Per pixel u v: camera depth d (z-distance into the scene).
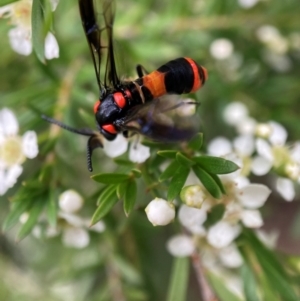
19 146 0.08
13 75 0.11
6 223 0.07
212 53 0.11
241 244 0.08
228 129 0.12
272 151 0.08
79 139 0.10
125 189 0.07
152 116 0.06
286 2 0.11
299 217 0.12
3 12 0.08
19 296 0.11
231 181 0.07
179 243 0.08
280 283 0.08
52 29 0.07
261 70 0.12
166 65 0.07
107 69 0.07
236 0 0.11
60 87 0.09
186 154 0.07
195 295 0.14
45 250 0.11
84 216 0.08
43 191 0.08
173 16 0.11
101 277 0.12
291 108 0.12
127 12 0.11
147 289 0.11
